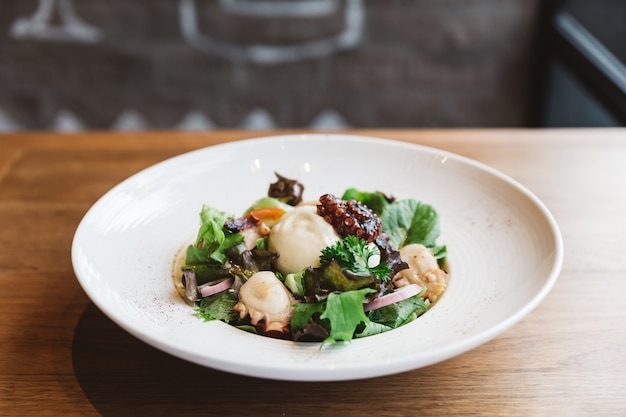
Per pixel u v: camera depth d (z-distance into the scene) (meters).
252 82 1.21
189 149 0.66
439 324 0.39
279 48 1.19
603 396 0.38
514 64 1.20
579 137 0.68
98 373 0.39
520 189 0.48
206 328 0.39
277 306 0.40
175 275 0.44
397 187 0.53
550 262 0.41
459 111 1.23
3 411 0.37
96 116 1.23
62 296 0.46
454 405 0.37
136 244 0.46
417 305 0.42
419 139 0.68
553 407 0.37
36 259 0.50
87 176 0.61
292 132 0.69
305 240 0.44
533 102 1.23
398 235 0.47
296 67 1.20
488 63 1.20
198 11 1.16
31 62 1.18
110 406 0.37
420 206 0.48
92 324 0.43
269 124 1.24
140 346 0.41
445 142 0.67
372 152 0.55
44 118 1.23
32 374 0.39
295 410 0.37
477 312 0.39
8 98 1.21
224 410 0.37
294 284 0.42
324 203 0.45
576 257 0.50
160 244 0.46
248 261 0.43
